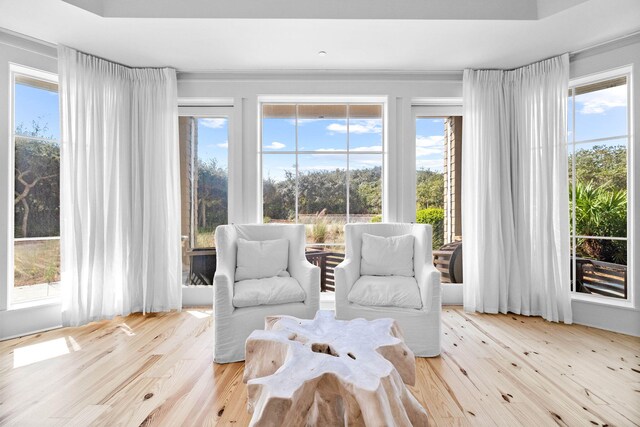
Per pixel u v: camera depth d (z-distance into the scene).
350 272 2.77
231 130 3.65
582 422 1.66
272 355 1.59
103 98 3.18
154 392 1.93
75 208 2.92
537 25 2.69
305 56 3.22
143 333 2.83
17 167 2.92
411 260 2.88
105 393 1.92
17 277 2.91
